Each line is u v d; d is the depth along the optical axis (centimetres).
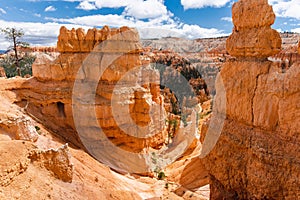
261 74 1526
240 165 1545
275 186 1329
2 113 1617
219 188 1773
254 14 1577
